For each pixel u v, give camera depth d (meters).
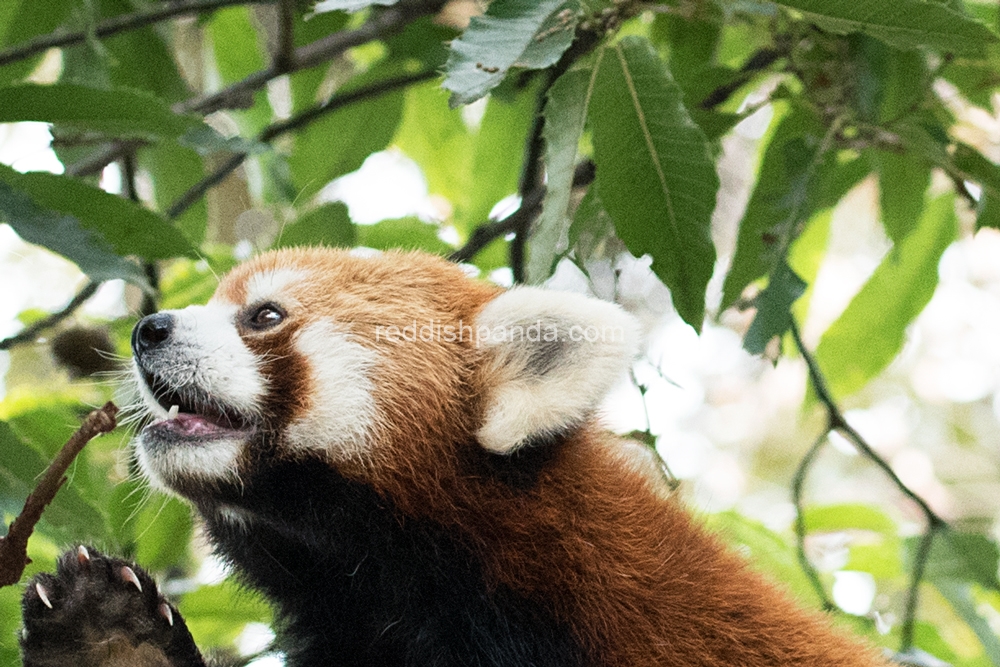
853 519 7.70
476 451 5.01
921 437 20.45
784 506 18.88
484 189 8.43
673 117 4.86
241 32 8.34
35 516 3.49
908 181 6.89
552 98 4.80
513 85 7.38
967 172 6.23
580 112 4.78
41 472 4.86
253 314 5.19
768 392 20.36
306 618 5.54
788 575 7.27
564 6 4.15
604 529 5.03
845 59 6.24
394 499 4.97
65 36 6.58
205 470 4.93
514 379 4.98
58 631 4.72
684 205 4.94
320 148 7.89
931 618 8.74
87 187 4.74
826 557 8.26
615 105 4.90
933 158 6.20
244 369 5.01
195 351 5.01
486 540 4.97
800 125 6.46
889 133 6.36
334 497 5.01
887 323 7.74
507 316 5.04
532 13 4.09
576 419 4.83
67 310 6.55
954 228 7.55
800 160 6.38
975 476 19.95
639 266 9.94
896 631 7.51
